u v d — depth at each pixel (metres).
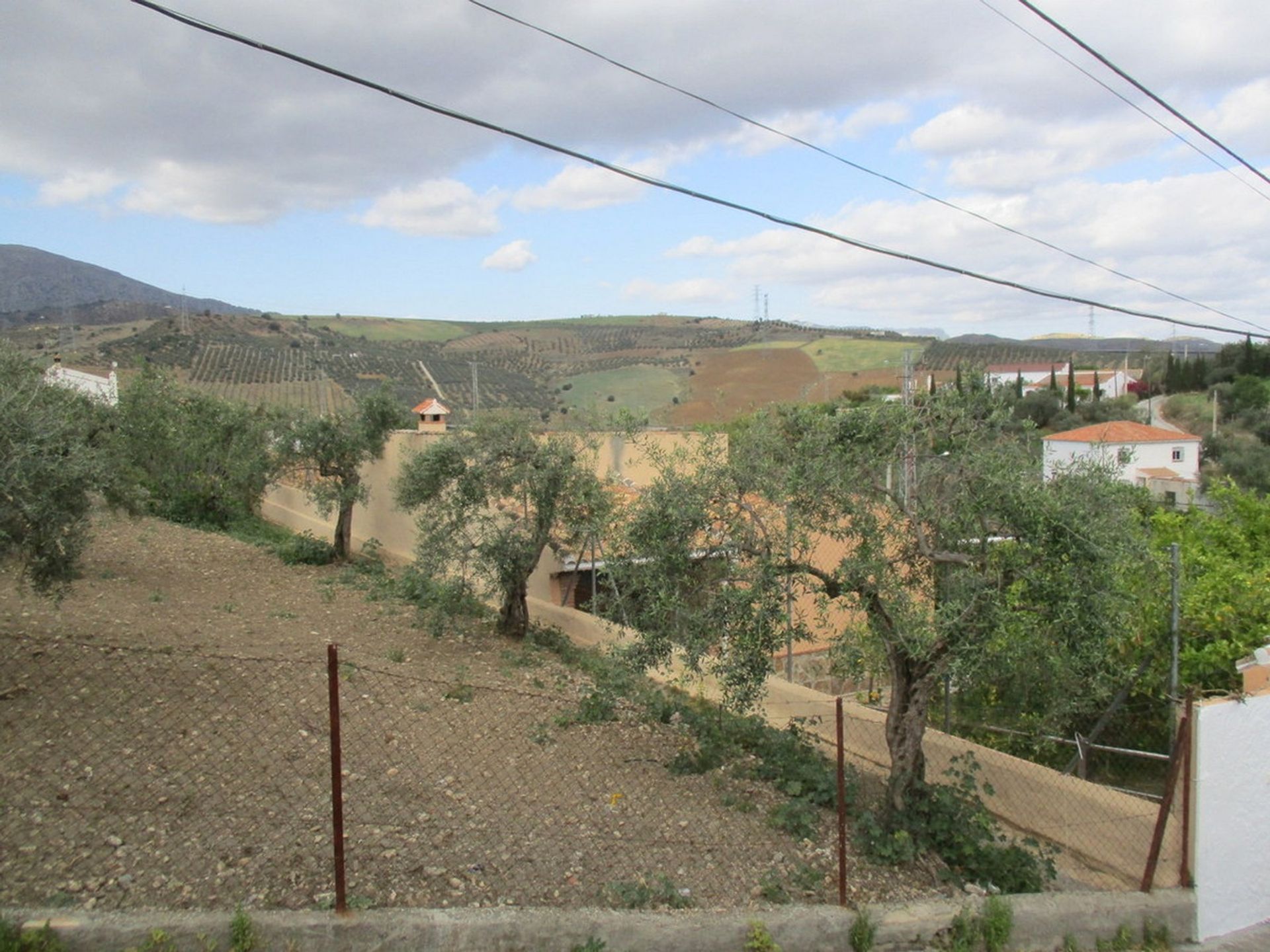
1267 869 6.62
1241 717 6.49
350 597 16.11
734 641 6.94
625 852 6.14
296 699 8.67
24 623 10.87
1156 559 7.10
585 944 4.74
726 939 4.98
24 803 5.67
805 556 7.05
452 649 12.79
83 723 7.24
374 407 19.98
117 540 19.72
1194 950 6.14
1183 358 58.44
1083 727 8.59
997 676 7.00
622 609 9.70
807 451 7.03
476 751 7.98
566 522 13.60
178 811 5.86
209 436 23.98
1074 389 52.62
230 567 18.16
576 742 8.65
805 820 6.95
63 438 8.30
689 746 8.92
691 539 7.45
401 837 5.88
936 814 6.78
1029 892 6.46
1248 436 41.09
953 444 6.91
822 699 10.48
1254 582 8.62
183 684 8.62
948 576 6.88
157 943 4.18
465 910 4.76
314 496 20.03
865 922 5.27
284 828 5.80
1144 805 7.03
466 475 13.34
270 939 4.38
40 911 4.29
